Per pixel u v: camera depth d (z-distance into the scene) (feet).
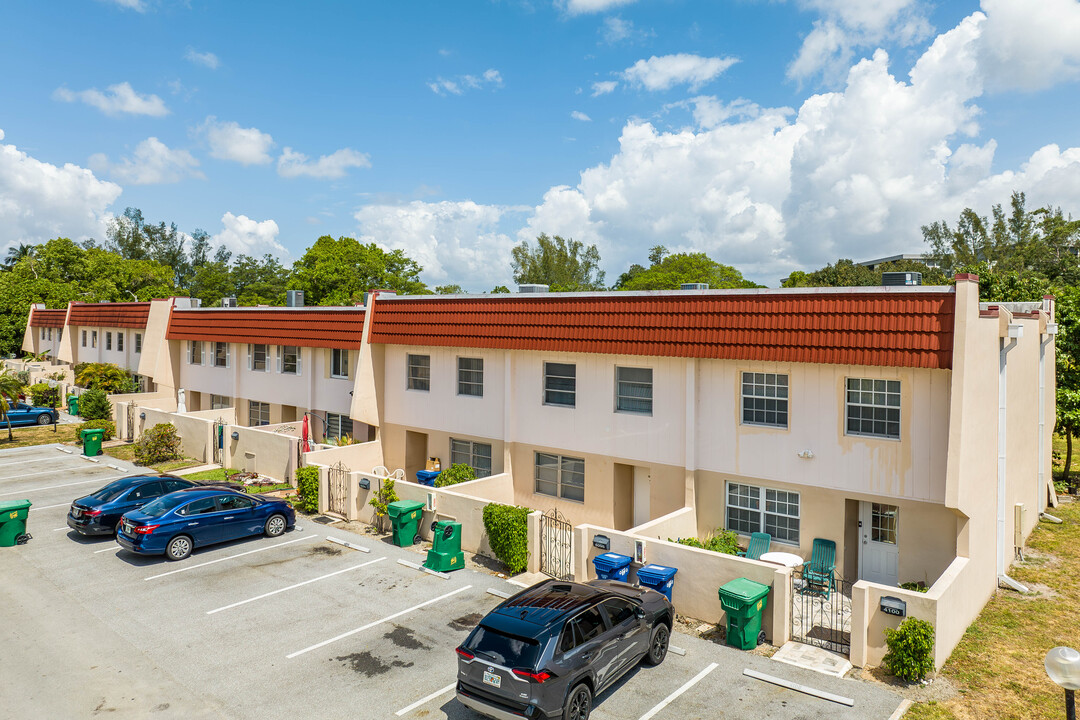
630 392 63.98
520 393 71.61
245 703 34.71
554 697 30.66
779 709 34.01
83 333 156.04
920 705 34.24
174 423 96.73
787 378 54.39
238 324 104.42
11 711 33.76
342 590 49.75
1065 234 225.97
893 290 48.78
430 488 61.82
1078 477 87.04
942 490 47.50
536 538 53.16
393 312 82.28
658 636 39.04
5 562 55.26
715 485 58.23
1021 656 39.55
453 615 45.47
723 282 285.84
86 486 79.77
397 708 34.35
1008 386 54.54
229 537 59.21
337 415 93.81
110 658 39.37
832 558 51.65
